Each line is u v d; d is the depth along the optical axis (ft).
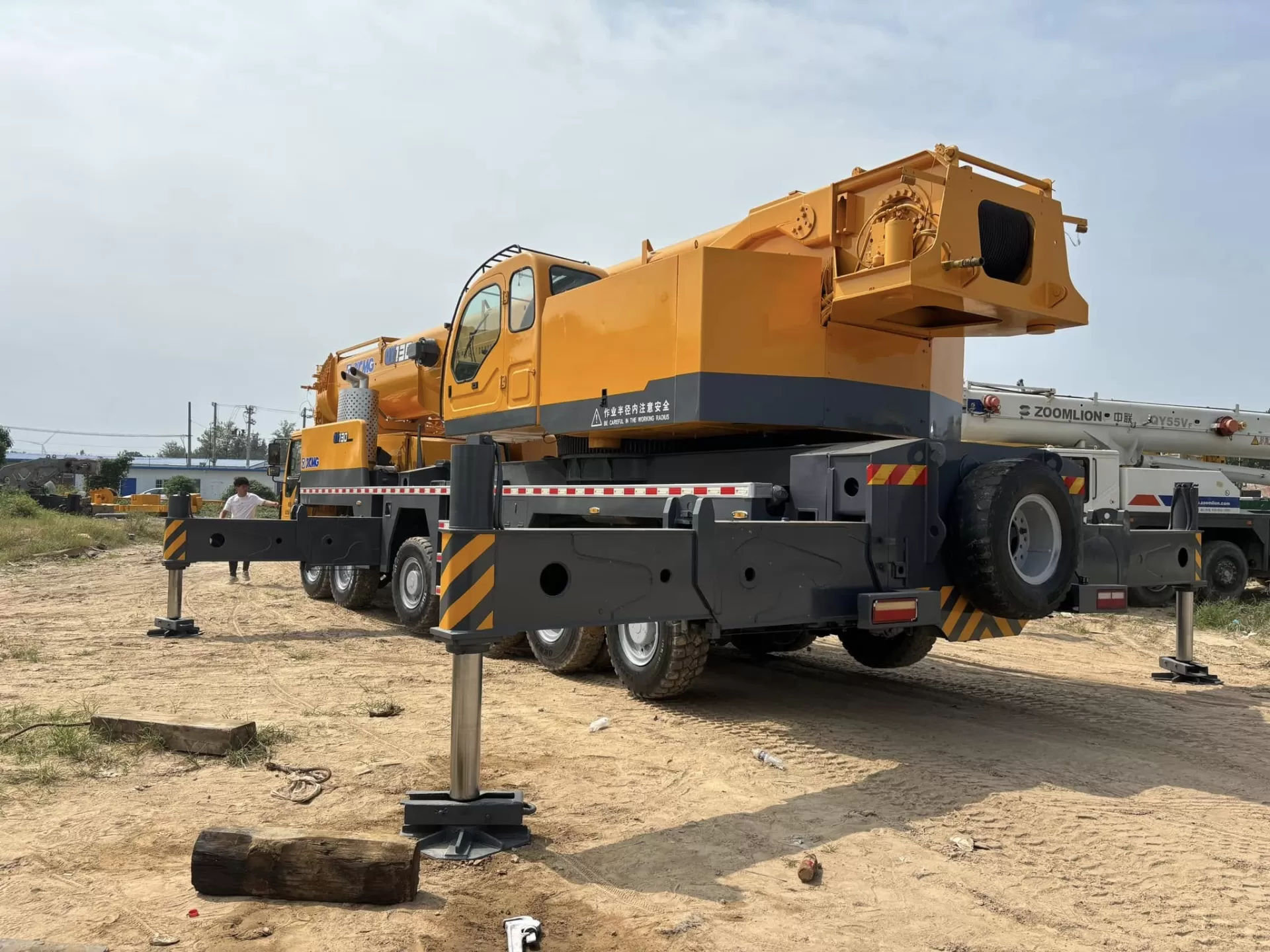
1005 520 17.33
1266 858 12.65
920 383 21.02
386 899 10.44
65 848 11.88
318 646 27.73
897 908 10.84
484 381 27.63
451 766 12.58
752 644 28.32
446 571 12.03
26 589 42.24
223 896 10.61
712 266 18.84
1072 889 11.50
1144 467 52.47
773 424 19.10
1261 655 31.40
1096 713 21.40
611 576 13.30
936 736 18.78
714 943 9.87
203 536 29.81
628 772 15.71
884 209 18.56
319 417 46.73
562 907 10.61
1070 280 19.27
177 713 18.61
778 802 14.48
